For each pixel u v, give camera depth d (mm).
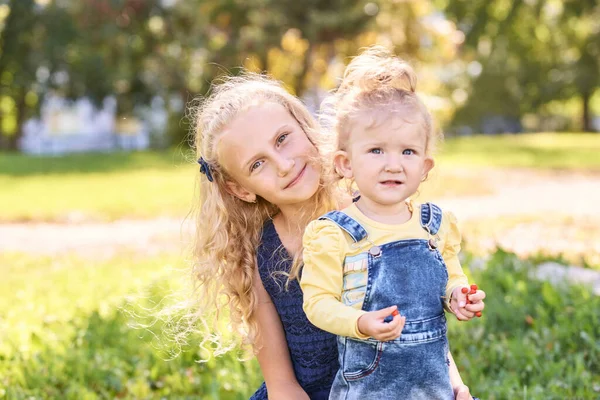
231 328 2572
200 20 26047
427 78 27031
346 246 2078
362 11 24875
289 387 2455
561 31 22844
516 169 16469
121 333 4391
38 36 26844
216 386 3504
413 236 2104
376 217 2131
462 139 32500
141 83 28438
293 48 26391
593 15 21422
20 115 30750
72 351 4102
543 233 8156
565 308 4402
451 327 4223
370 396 2047
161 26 27031
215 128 2414
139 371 3869
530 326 4305
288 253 2438
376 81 2143
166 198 11695
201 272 2533
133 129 36719
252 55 25531
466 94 43125
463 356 3859
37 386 3744
